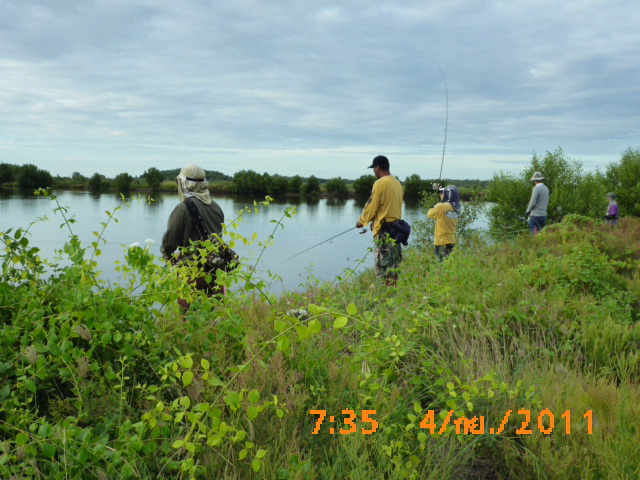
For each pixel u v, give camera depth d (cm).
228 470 253
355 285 651
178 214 443
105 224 357
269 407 293
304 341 354
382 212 715
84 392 275
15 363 283
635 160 2491
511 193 1834
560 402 344
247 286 372
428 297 483
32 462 225
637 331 495
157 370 312
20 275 339
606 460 278
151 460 258
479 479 287
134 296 342
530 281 664
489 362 405
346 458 269
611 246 962
